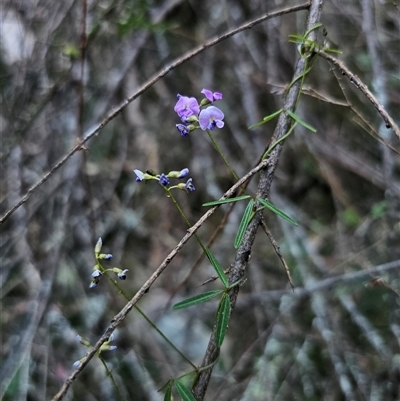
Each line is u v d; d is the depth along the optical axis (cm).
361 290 317
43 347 302
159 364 321
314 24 187
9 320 324
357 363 289
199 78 389
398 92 340
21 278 337
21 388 274
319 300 312
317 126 365
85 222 347
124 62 371
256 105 365
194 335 337
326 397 287
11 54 371
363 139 358
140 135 384
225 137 386
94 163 372
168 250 363
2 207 339
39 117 354
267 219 363
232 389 294
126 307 140
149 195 380
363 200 364
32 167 352
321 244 354
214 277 162
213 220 371
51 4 356
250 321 334
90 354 140
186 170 157
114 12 348
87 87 363
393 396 269
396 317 275
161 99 394
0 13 366
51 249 330
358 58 350
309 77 363
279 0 363
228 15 369
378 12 348
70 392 292
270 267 349
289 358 305
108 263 346
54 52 357
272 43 361
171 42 393
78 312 329
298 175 384
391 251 279
